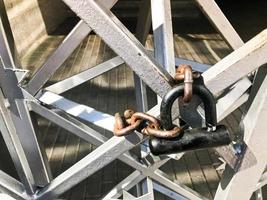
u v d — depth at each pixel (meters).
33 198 1.46
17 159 1.41
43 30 7.39
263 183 1.55
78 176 1.40
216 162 2.74
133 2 9.53
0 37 1.31
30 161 1.45
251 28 7.95
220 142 1.17
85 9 1.13
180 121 1.30
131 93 4.11
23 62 5.68
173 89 1.12
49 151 2.95
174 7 9.30
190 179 2.57
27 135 1.42
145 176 1.62
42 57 5.94
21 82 1.37
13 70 1.34
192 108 1.24
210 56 5.74
